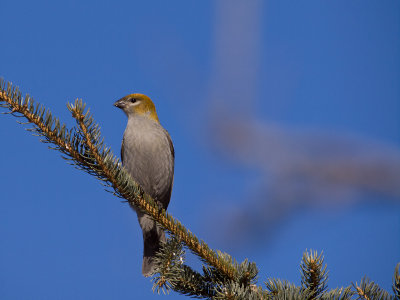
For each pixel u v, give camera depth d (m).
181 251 6.95
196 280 6.84
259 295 5.82
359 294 5.63
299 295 5.52
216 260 6.76
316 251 5.89
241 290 5.83
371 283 5.66
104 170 7.46
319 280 5.81
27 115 6.98
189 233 7.05
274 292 5.90
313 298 5.77
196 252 6.90
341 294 5.71
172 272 6.84
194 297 6.84
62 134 7.20
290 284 5.90
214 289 6.23
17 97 6.89
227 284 6.00
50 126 7.11
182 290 6.86
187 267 6.98
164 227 7.49
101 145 7.41
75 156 7.35
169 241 7.12
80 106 7.25
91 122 7.30
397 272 5.44
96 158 7.38
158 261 7.08
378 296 5.56
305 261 5.82
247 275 6.34
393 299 5.51
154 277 6.93
